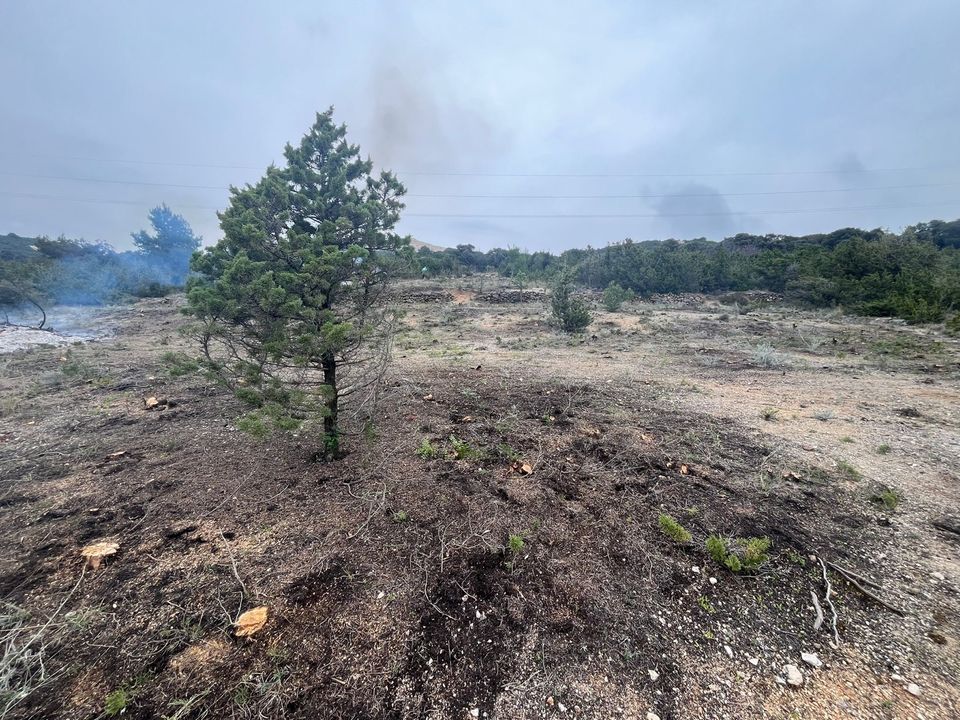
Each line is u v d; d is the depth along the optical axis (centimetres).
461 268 3319
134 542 236
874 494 297
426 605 196
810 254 2472
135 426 411
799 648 180
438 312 1545
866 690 160
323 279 271
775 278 2420
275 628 180
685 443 380
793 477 319
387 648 173
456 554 230
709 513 274
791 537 250
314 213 303
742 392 556
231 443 365
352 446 357
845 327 1252
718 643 182
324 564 219
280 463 327
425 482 302
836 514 275
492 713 151
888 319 1460
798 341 998
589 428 412
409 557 226
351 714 148
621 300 1814
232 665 164
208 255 270
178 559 222
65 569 214
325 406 292
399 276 336
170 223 3291
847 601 205
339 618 187
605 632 186
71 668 161
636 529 256
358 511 266
